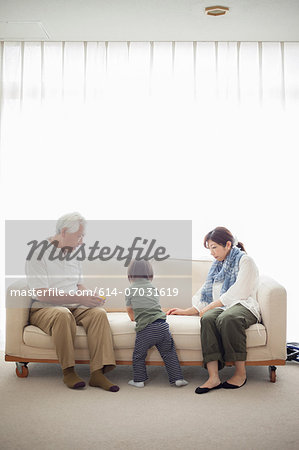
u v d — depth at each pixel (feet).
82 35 15.57
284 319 11.52
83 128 16.33
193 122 16.28
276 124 16.29
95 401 10.59
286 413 10.05
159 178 16.37
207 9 13.37
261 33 15.26
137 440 8.87
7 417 9.77
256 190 16.38
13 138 16.38
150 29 14.96
